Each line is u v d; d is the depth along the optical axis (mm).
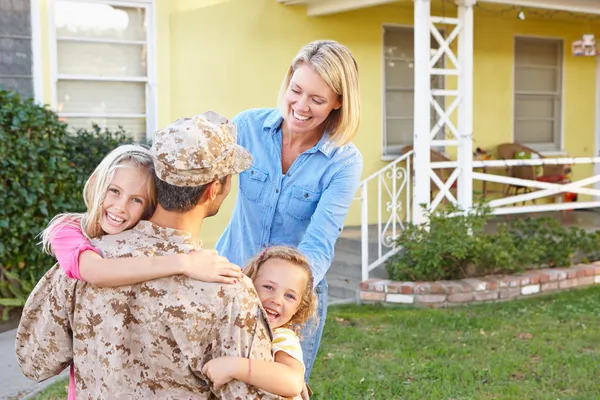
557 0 9117
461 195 8531
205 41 9172
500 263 7574
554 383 5250
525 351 5914
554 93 12352
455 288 7312
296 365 2193
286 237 3191
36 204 6773
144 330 1918
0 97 6840
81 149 7617
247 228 3213
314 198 3121
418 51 8125
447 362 5621
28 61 8109
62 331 2031
